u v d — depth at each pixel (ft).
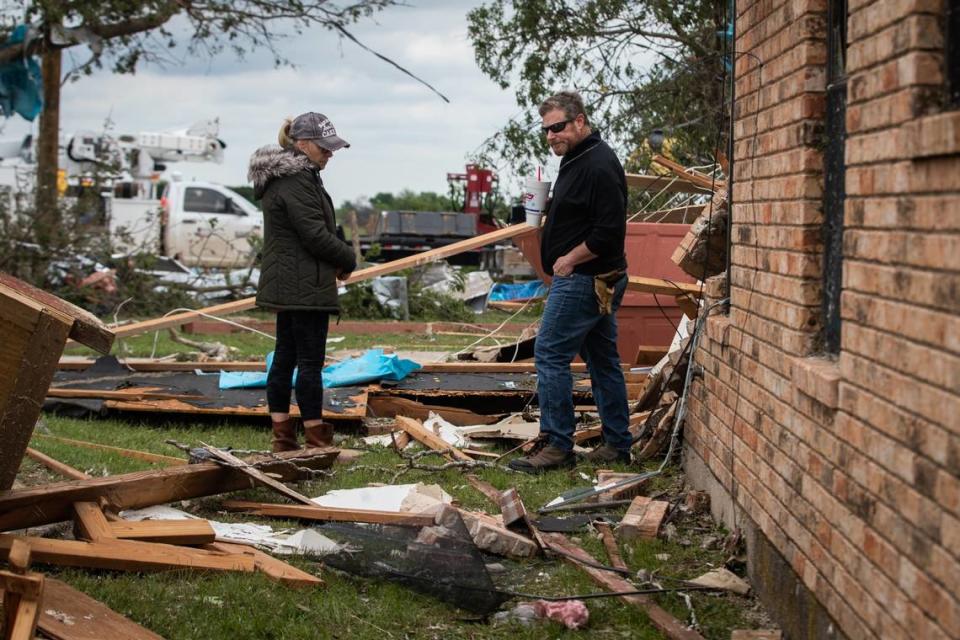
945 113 9.14
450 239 104.88
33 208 62.34
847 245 11.50
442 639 13.82
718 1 50.70
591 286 21.93
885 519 10.28
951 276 8.91
